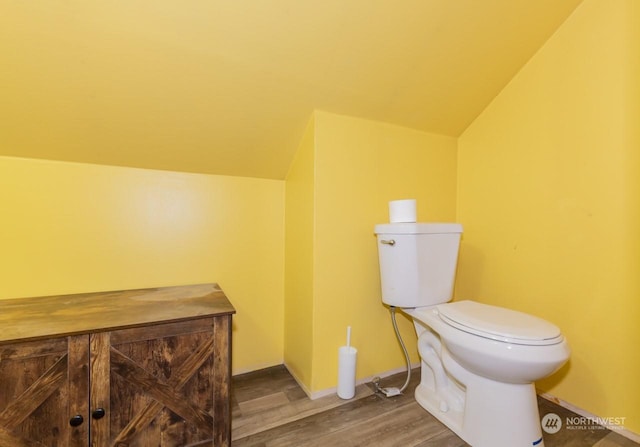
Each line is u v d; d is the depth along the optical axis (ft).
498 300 5.67
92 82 3.68
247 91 4.27
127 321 3.31
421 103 5.33
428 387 4.89
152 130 4.45
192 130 4.62
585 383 4.43
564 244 4.69
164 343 3.39
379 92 4.87
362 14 3.71
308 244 5.06
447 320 4.06
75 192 4.62
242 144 5.07
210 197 5.53
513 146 5.42
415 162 5.93
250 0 3.30
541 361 3.19
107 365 3.15
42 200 4.43
